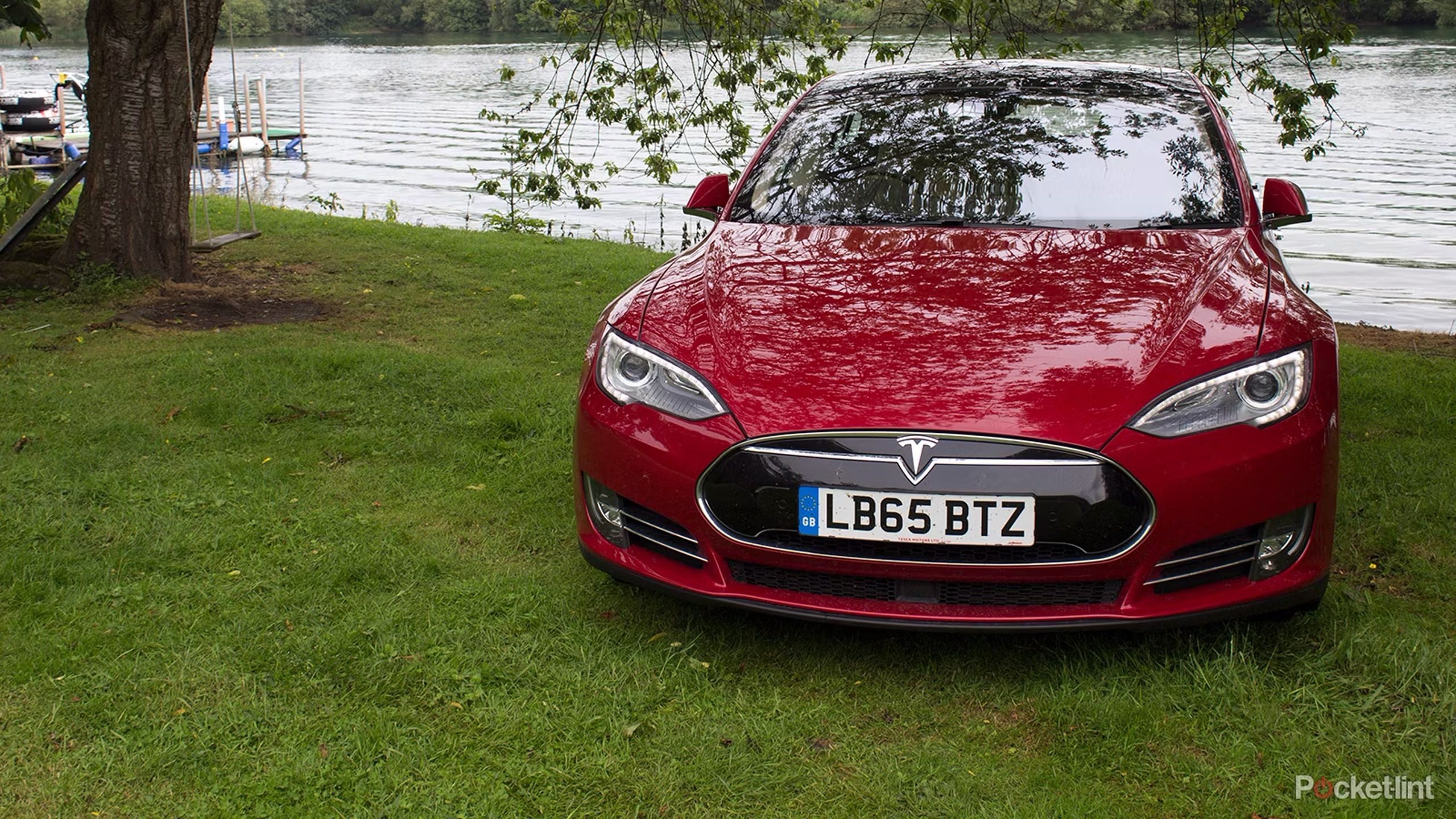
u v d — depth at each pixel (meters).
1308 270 12.75
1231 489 2.31
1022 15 6.30
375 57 65.25
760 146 3.84
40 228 7.61
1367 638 2.53
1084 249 2.94
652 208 16.31
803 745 2.27
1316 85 5.86
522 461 3.95
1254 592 2.40
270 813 2.04
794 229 3.24
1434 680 2.39
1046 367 2.41
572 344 5.77
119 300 6.33
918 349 2.49
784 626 2.76
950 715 2.38
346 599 2.87
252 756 2.20
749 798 2.10
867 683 2.50
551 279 7.59
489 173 21.14
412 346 5.64
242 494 3.57
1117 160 3.40
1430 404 4.58
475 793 2.10
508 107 35.81
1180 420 2.32
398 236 9.47
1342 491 3.56
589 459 2.67
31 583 2.89
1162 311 2.57
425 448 4.08
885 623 2.39
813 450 2.36
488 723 2.32
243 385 4.71
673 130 7.23
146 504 3.47
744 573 2.51
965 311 2.62
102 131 6.60
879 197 3.36
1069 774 2.16
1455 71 38.78
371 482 3.75
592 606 2.86
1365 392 4.80
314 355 5.13
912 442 2.30
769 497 2.39
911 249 2.98
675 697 2.44
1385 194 18.88
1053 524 2.29
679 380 2.55
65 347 5.39
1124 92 3.78
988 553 2.34
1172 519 2.30
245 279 7.19
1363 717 2.29
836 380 2.44
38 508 3.39
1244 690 2.37
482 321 6.25
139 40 6.51
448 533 3.35
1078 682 2.46
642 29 6.96
